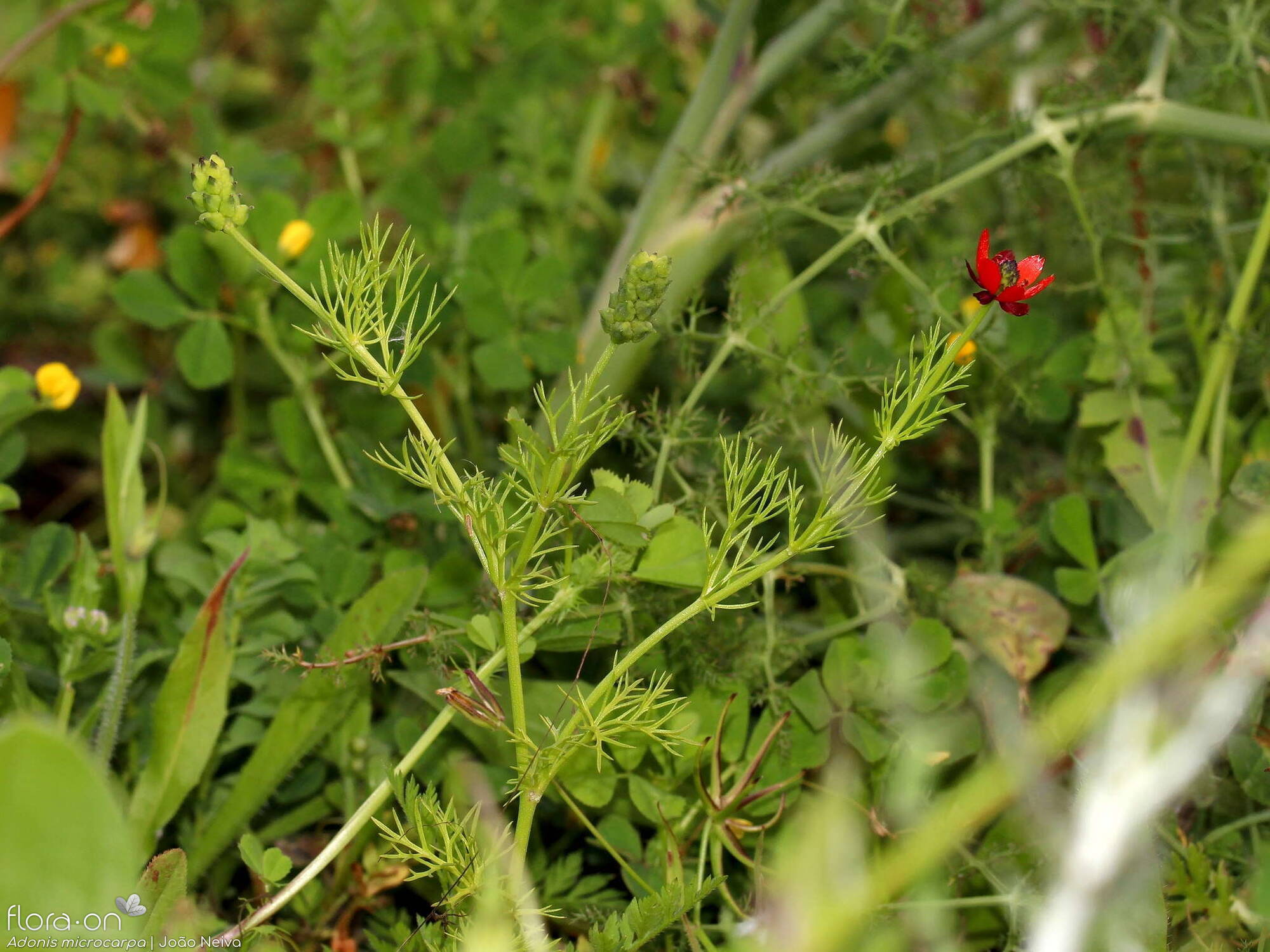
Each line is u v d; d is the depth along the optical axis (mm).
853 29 897
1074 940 483
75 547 602
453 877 523
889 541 679
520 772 511
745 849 575
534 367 699
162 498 599
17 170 852
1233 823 564
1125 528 637
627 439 612
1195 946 541
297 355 680
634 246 667
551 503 494
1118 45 678
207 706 561
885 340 665
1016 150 633
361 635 569
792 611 659
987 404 655
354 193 798
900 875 483
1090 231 644
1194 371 691
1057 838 525
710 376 611
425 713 610
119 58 724
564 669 604
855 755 582
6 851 446
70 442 780
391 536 655
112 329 772
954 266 668
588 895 565
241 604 598
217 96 986
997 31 686
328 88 803
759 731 575
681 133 674
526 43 931
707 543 508
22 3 908
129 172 878
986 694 590
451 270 710
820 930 479
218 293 673
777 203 633
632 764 565
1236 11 661
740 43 670
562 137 887
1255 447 640
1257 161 667
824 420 639
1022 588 597
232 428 782
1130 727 491
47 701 595
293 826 594
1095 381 668
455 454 714
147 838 559
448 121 906
